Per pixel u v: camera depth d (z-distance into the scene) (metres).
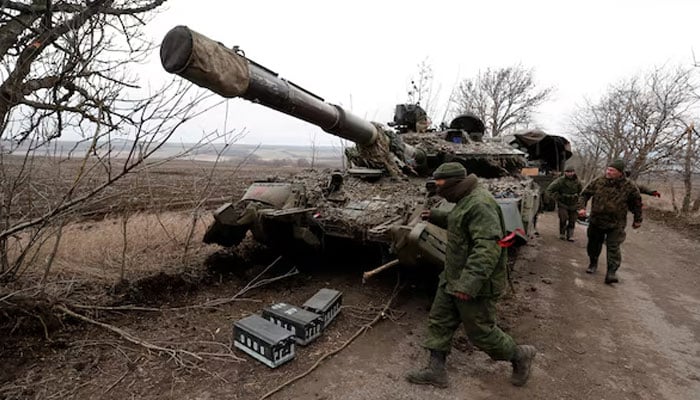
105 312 4.36
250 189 6.04
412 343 4.17
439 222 3.93
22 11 3.61
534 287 6.22
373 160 5.57
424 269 4.41
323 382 3.42
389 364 3.76
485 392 3.39
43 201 4.39
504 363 3.86
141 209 7.62
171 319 4.41
